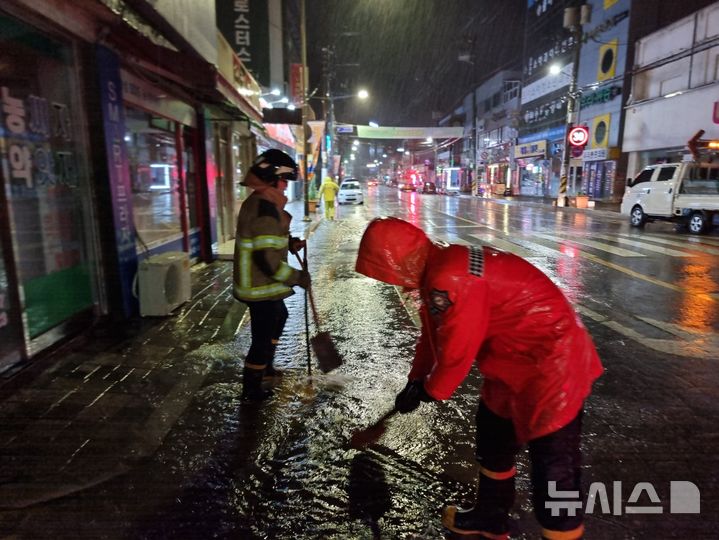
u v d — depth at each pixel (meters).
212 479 2.93
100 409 3.71
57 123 4.93
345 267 9.84
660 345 5.32
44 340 4.72
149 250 7.28
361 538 2.49
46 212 4.74
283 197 3.71
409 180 62.53
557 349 1.85
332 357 3.68
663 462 3.17
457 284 1.80
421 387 2.19
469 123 62.31
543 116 38.97
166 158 8.30
